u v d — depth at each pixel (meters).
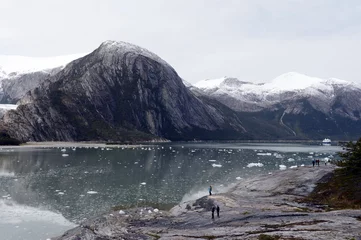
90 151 130.25
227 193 52.19
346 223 29.58
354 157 50.53
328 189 48.09
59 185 58.03
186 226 34.28
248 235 28.00
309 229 28.00
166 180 66.12
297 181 56.62
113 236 31.23
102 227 34.31
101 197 49.69
